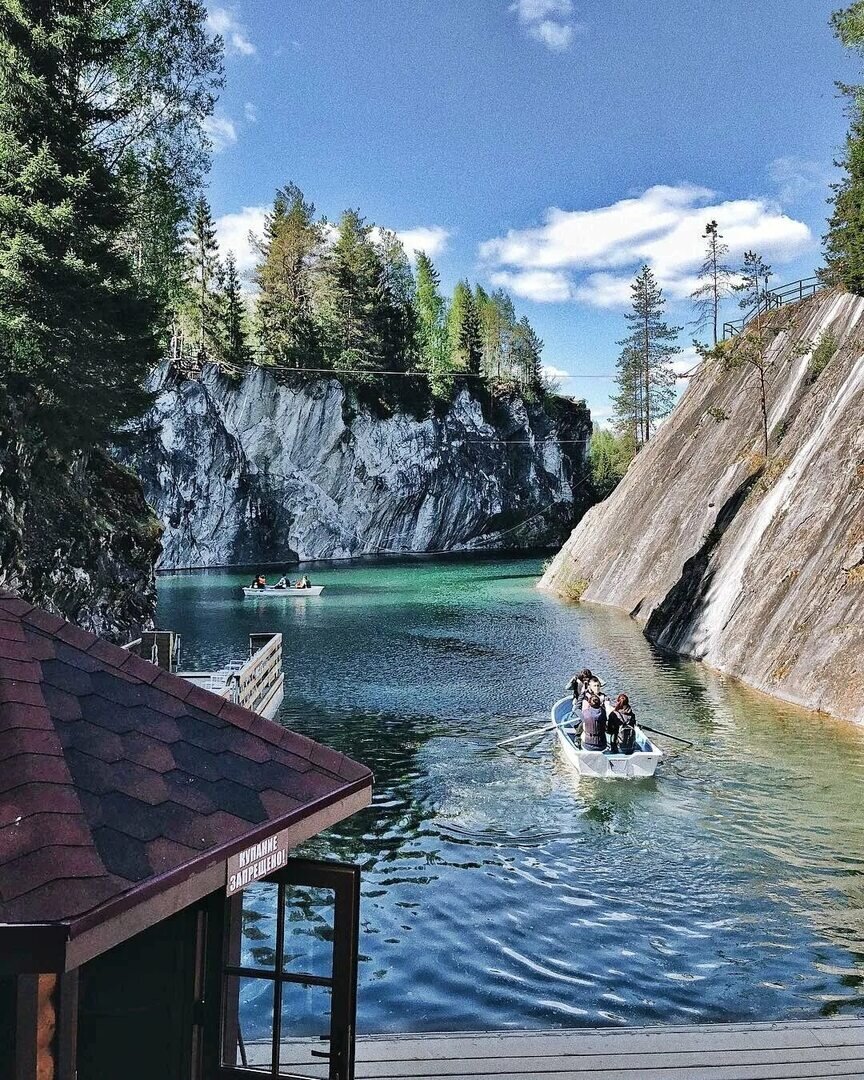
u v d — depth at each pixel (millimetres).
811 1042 6852
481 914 10664
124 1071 4082
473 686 25000
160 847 3475
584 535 55844
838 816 14008
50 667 4207
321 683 25469
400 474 94625
